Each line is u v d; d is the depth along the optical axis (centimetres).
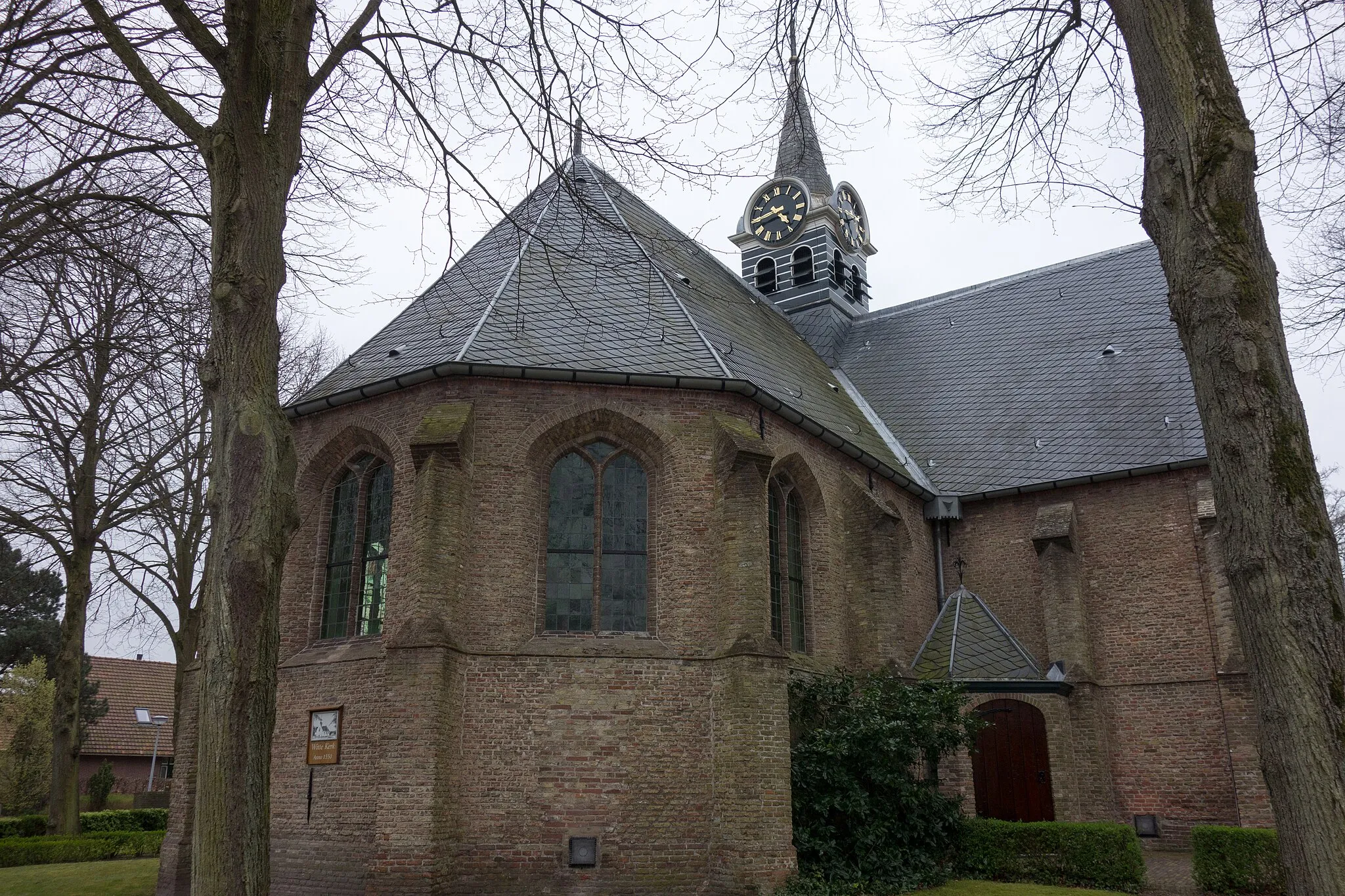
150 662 5722
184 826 1755
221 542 837
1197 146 758
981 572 2494
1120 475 2350
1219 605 2139
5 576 4609
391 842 1436
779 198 3584
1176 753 2162
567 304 1967
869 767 1695
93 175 1273
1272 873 1549
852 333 3384
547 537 1742
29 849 2252
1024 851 1723
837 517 2144
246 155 918
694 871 1562
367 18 1111
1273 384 705
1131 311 2788
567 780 1573
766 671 1598
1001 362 2895
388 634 1647
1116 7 837
